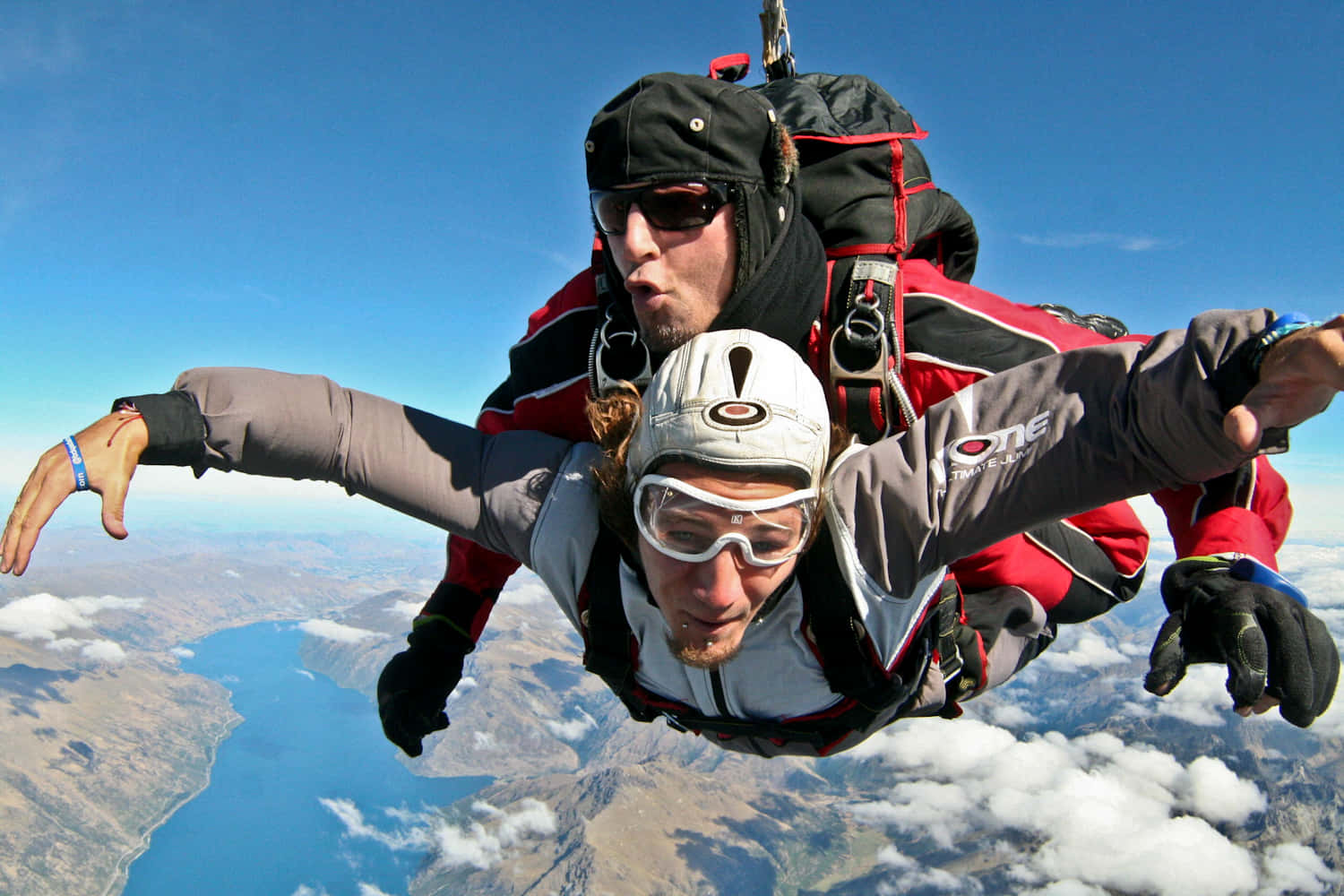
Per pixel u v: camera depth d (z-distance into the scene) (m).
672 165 0.87
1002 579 1.21
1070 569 1.27
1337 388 0.54
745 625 0.82
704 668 0.83
